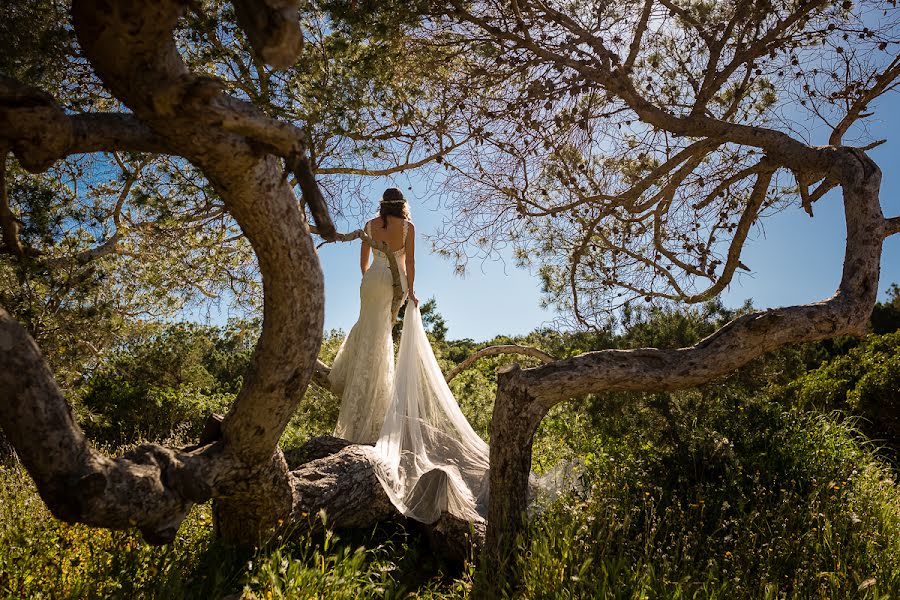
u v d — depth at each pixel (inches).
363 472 193.9
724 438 209.5
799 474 202.7
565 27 176.6
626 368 171.3
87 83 188.1
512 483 175.3
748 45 204.1
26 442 105.2
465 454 223.5
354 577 152.9
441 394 229.8
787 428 225.1
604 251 257.4
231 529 166.6
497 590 156.5
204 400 447.8
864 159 192.1
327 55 193.5
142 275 311.0
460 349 537.6
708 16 202.2
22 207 183.6
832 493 193.9
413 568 185.5
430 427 224.2
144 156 234.7
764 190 234.2
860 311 173.9
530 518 176.2
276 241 123.3
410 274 237.9
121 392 413.4
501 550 169.9
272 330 133.3
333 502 183.8
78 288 203.9
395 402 218.8
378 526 201.2
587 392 174.1
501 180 211.3
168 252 259.0
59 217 188.9
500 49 183.2
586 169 223.3
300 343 134.6
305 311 132.3
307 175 109.2
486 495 208.7
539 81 177.6
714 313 258.5
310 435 310.7
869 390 390.0
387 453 204.5
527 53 180.1
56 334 224.8
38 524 173.2
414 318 232.8
